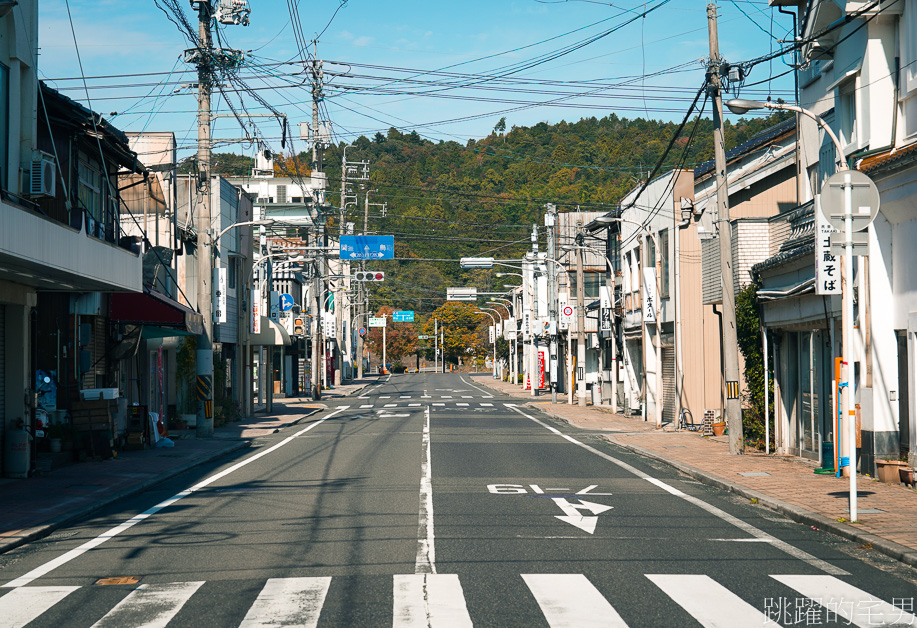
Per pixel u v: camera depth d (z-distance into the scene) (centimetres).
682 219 2934
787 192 2703
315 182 4438
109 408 2044
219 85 2534
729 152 2819
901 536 986
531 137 8656
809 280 1680
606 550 952
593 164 7281
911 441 1415
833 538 1027
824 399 1764
